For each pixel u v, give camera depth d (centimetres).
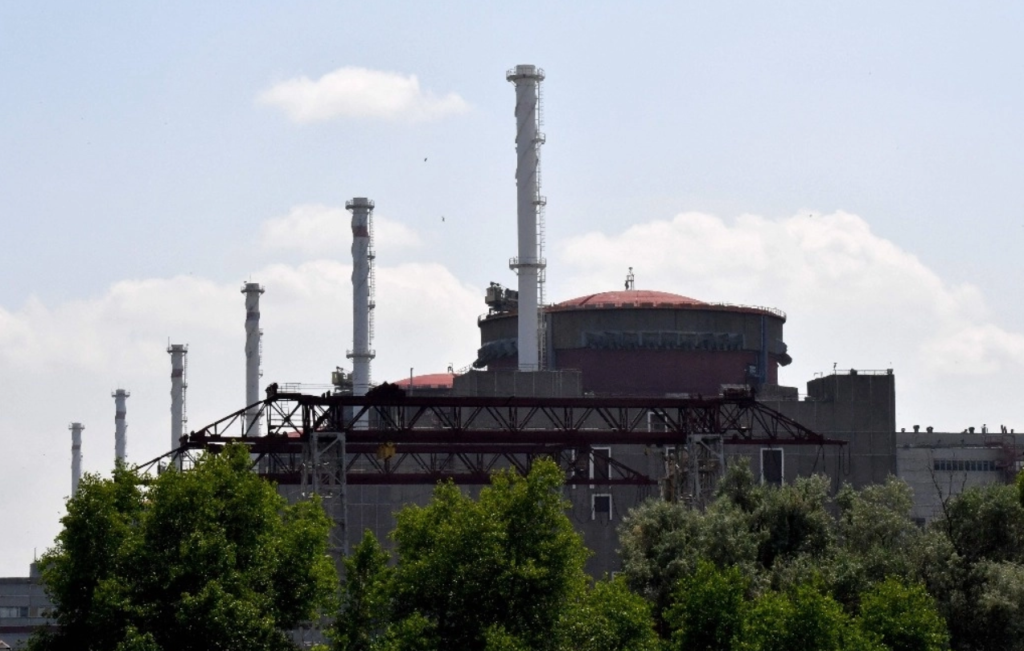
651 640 18688
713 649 18938
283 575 18950
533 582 19038
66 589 17875
